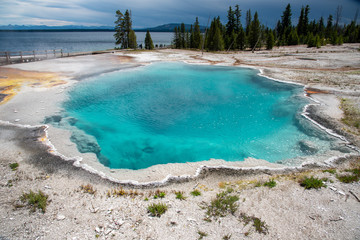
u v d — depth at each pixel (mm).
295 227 4312
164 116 12008
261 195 5344
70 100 13039
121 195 5438
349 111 10984
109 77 18656
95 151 8219
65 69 20938
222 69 23203
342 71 21516
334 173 6297
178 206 5000
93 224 4441
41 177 6137
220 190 5684
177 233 4199
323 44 55438
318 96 13609
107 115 11805
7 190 5484
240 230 4250
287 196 5273
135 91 15586
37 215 4660
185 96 14891
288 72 21141
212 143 9289
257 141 9250
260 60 30125
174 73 20969
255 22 48344
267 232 4191
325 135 8875
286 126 10344
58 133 8953
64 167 6688
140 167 7637
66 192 5520
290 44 58312
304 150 8156
